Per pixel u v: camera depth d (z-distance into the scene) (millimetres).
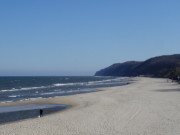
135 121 14031
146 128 12164
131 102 23078
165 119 14250
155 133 11086
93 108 20422
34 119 16281
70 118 16078
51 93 42062
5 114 19703
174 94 31047
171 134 10797
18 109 22281
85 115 17000
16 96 37312
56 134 11617
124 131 11703
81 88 55688
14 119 17547
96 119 15211
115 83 83312
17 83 89625
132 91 38375
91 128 12664
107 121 14359
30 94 40844
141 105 20578
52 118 16344
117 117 15539
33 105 24891
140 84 63406
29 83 90125
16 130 12719
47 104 25516
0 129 12984
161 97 27156
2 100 31562
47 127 13312
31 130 12664
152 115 15688
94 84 77875
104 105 22094
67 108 22438
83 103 25094
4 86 70312
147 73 184875
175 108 18297
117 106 20844
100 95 32406
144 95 30344
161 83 66812
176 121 13562
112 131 11781
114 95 31844
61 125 13789
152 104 21016
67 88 57062
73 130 12352
